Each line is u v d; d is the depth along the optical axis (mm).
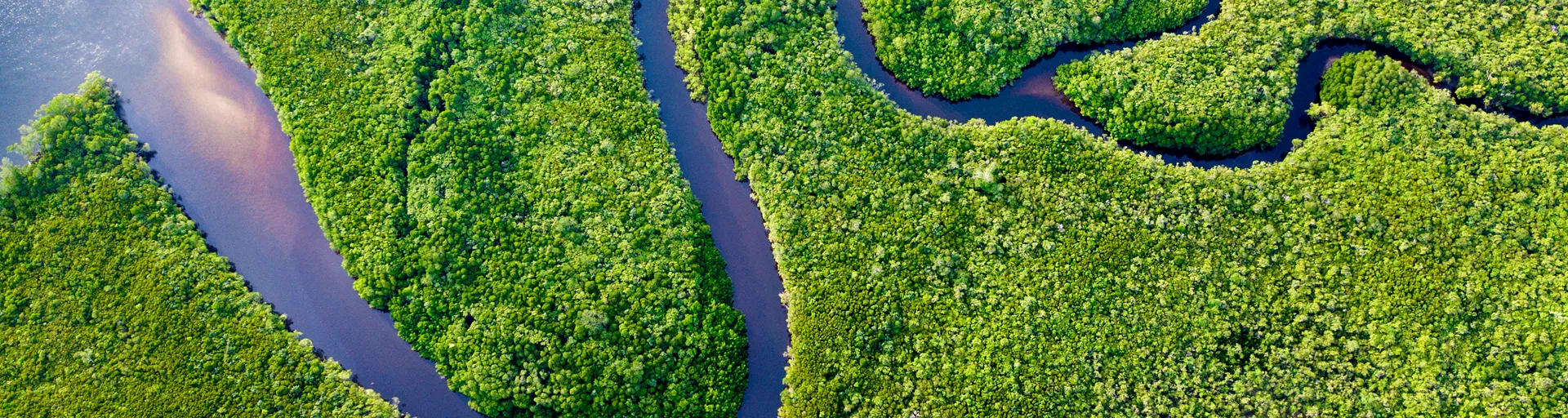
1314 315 73750
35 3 91375
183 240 81062
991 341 74500
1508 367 70125
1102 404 72875
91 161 82625
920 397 74125
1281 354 72625
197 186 84688
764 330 79562
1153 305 74812
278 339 78000
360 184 80750
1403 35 82625
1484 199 74688
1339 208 75750
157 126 86938
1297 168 78438
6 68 89250
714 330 76688
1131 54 83688
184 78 88875
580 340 75500
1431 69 82938
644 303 76438
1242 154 81812
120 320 77562
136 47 90250
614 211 79750
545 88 84750
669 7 90750
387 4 88625
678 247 79250
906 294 76562
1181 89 80812
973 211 78562
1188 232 76562
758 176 81125
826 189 79750
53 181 81688
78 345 76875
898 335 76000
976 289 76500
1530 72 79625
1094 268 75938
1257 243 76000
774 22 86750
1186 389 73062
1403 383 70812
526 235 79062
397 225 79375
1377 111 79000
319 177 81312
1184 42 83438
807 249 78500
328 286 81250
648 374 75250
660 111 86250
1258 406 71875
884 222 78375
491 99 83750
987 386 73750
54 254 79250
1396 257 74000
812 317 76750
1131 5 85688
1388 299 72875
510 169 81812
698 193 83500
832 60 85188
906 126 81250
